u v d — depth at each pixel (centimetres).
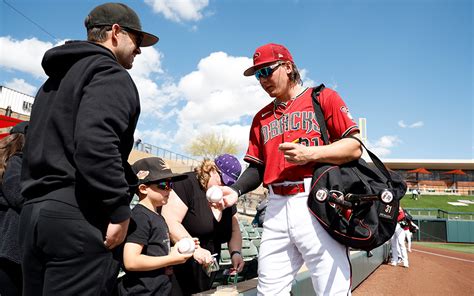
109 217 146
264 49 215
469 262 1173
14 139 225
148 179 214
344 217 187
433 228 2434
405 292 585
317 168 195
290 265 213
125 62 180
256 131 244
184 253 204
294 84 223
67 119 148
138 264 195
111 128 141
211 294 259
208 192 212
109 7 174
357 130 193
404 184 191
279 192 210
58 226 140
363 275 645
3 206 210
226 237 288
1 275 201
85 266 144
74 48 158
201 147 4903
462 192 4938
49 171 147
